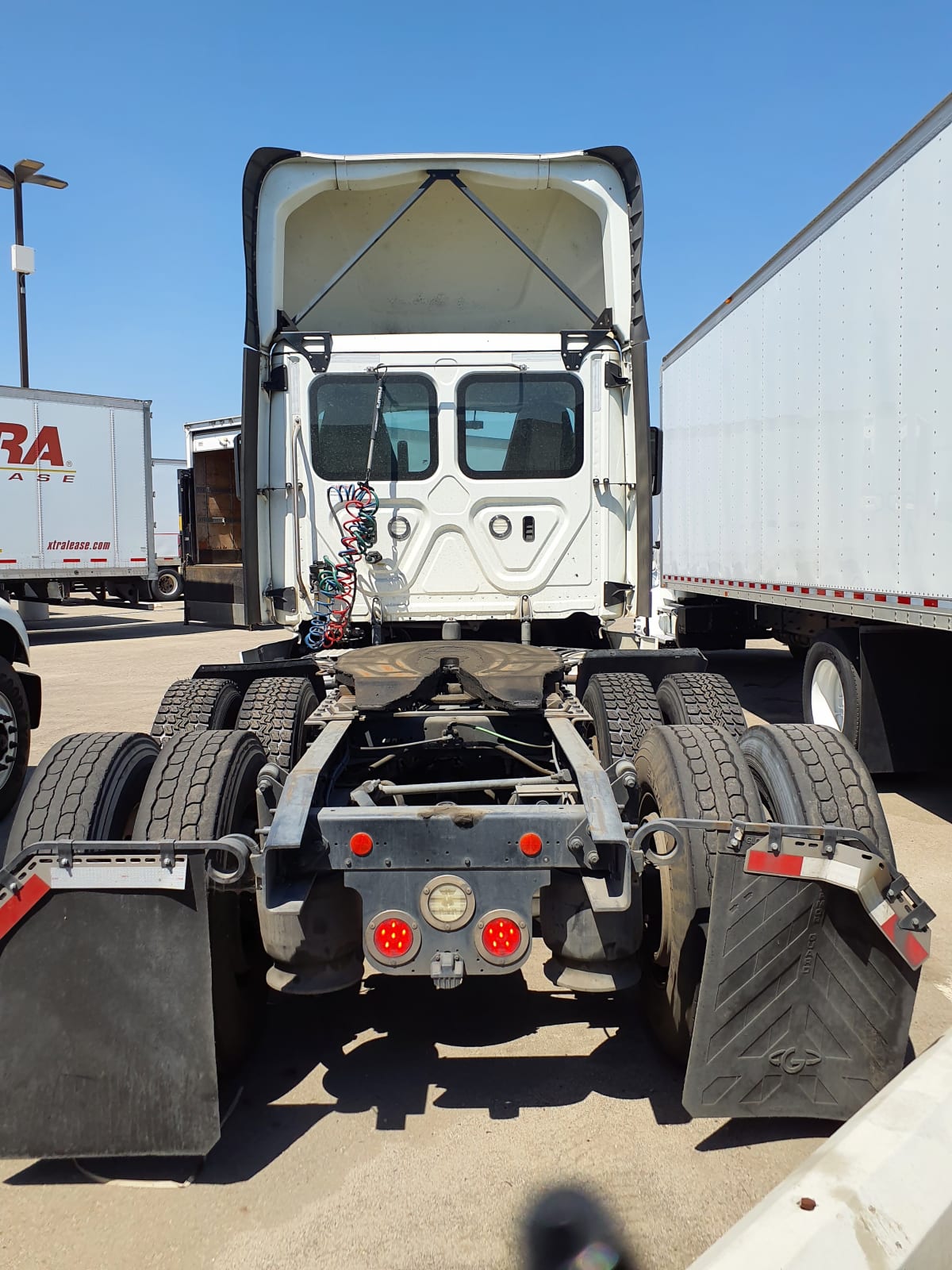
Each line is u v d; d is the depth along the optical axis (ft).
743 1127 9.29
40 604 66.13
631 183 16.84
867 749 20.54
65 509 60.29
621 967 9.35
